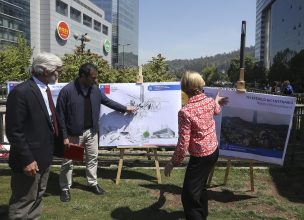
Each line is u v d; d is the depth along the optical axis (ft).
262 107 20.35
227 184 22.88
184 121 15.10
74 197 20.63
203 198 16.49
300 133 27.55
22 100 13.21
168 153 28.96
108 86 23.30
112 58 476.54
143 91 23.12
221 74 524.11
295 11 392.88
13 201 14.05
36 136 13.60
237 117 20.72
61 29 282.77
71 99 19.89
